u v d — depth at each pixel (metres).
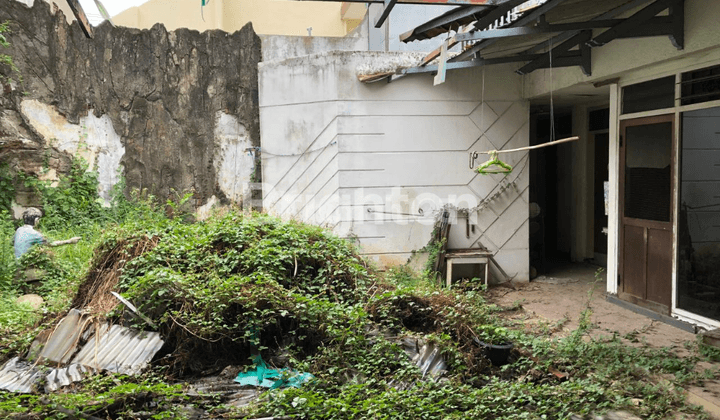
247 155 12.14
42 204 10.86
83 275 6.59
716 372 5.23
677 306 6.82
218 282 5.69
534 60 7.92
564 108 11.16
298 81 9.70
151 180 11.91
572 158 11.24
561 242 11.94
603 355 5.66
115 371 4.97
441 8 10.85
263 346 5.51
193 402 4.69
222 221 7.17
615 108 7.93
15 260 8.02
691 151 6.51
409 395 4.65
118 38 11.73
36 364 5.19
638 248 7.56
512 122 9.73
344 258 6.89
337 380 5.01
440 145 9.59
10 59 10.12
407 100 9.50
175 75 11.94
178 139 11.95
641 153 7.43
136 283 5.75
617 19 6.00
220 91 12.04
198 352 5.46
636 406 4.71
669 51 6.43
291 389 4.64
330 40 13.00
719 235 6.09
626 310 7.62
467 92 9.59
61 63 11.24
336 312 5.62
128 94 11.80
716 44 5.75
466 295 7.00
